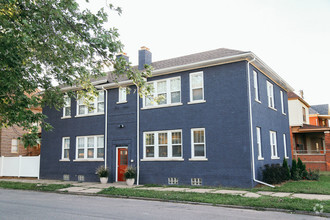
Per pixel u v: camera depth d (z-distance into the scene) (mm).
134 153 18609
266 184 14797
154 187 16156
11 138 29484
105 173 19000
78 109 21938
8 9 8289
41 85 11000
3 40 7688
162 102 18094
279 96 21641
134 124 18906
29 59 10617
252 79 16344
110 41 9672
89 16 9430
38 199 13219
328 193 12523
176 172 16875
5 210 10383
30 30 8266
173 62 19172
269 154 17938
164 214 9414
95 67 10961
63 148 22406
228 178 15266
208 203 11211
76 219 8766
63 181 20859
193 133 16766
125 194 13570
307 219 8602
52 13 8969
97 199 13141
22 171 23906
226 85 15961
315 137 32875
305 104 31594
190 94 17078
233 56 15484
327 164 25125
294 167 19047
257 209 10172
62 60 10734
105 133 20078
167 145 17516
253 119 15750
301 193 12875
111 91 20359
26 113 8211
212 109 16203
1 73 8164
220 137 15773
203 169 16031
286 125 22609
